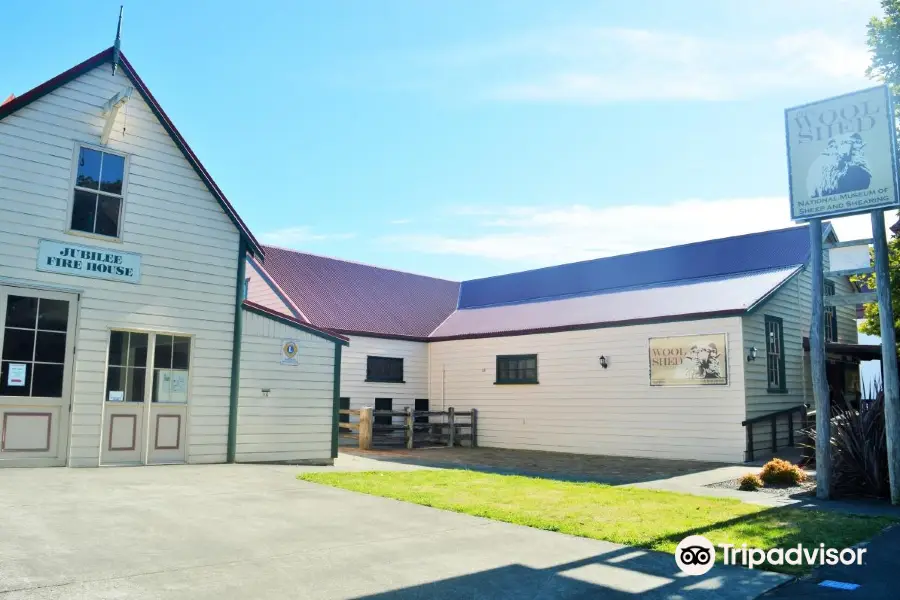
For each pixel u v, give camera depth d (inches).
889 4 552.1
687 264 784.3
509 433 768.9
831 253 802.2
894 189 378.0
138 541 244.1
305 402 530.9
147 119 467.5
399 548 250.7
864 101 392.2
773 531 285.1
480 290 991.0
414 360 861.2
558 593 203.0
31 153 417.4
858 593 206.4
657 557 245.1
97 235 438.3
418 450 732.7
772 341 655.1
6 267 401.7
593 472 516.7
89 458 424.2
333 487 393.1
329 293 861.8
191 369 474.6
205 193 493.4
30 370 407.8
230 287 500.1
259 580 204.8
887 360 381.1
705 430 613.6
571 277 881.5
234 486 379.2
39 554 220.4
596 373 698.2
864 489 391.9
